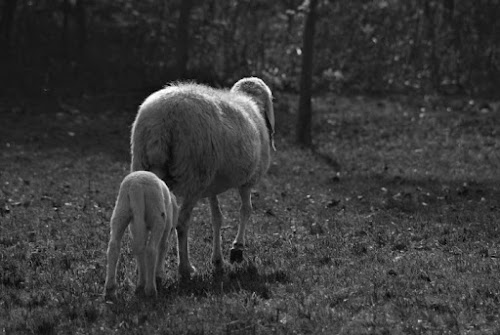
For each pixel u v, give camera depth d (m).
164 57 40.44
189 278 9.74
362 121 31.56
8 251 11.37
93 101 34.59
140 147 9.51
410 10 42.41
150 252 8.41
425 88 38.12
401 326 7.57
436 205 15.85
